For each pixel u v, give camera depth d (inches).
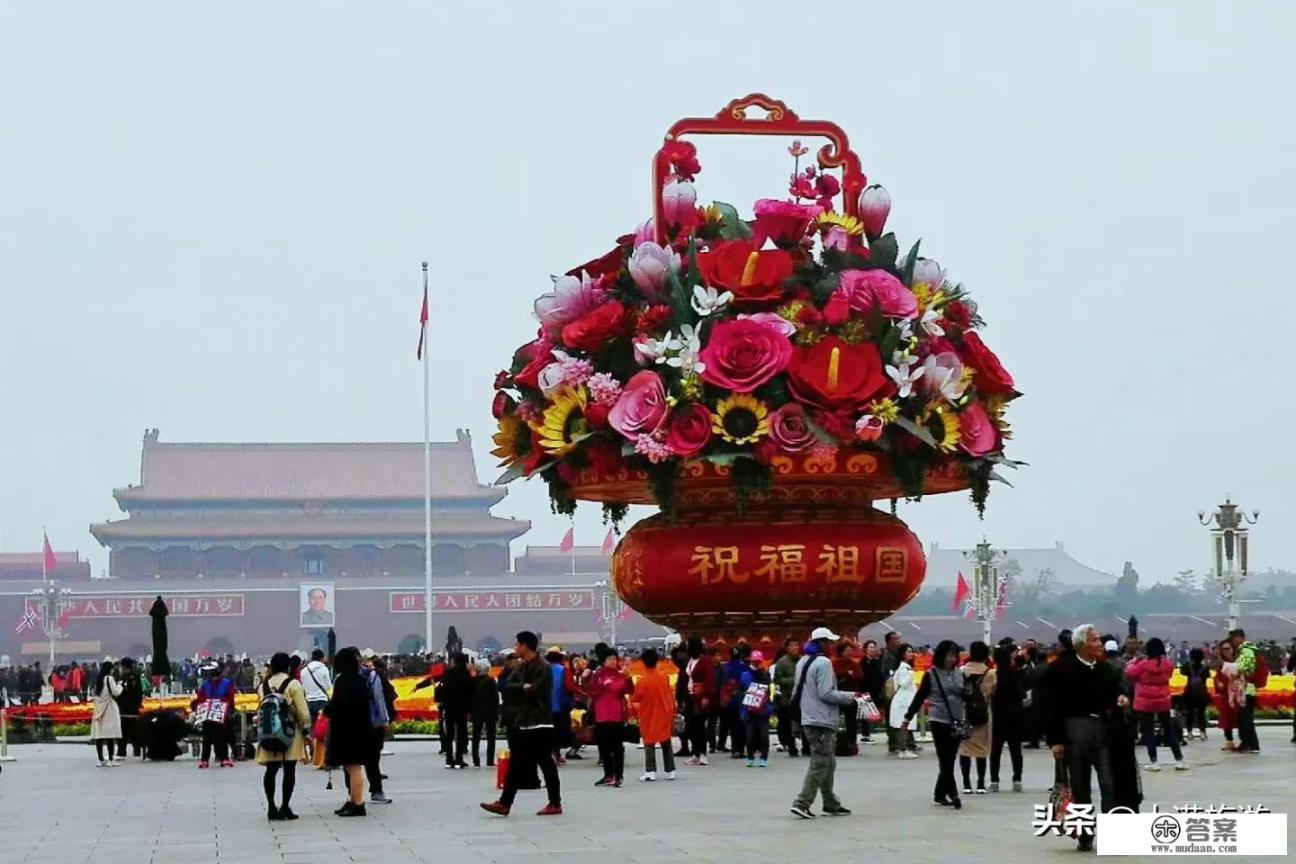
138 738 1720.0
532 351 1523.1
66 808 1172.5
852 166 1530.5
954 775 1080.8
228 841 927.7
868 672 1418.6
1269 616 5826.8
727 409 1389.0
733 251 1422.2
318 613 5925.2
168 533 6363.2
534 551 6860.2
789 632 1440.7
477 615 5964.6
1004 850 794.8
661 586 1437.0
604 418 1419.8
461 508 6643.7
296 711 1029.8
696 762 1350.9
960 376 1434.5
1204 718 1568.7
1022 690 1165.7
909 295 1419.8
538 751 1001.5
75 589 5895.7
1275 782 1111.0
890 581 1435.8
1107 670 789.9
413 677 3026.6
